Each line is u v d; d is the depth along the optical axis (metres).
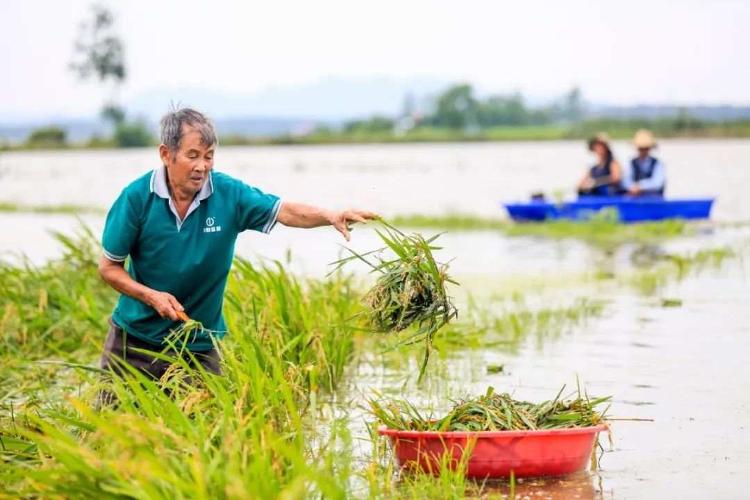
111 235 14.19
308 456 13.95
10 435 14.47
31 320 21.36
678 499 12.81
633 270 32.59
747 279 30.36
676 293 28.06
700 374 19.11
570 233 44.44
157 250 14.30
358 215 14.40
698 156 117.94
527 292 28.42
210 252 14.43
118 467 10.66
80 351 20.66
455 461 13.39
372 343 21.78
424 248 14.41
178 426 12.40
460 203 63.88
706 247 38.44
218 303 14.96
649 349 21.23
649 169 46.53
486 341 22.14
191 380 14.34
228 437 11.37
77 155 178.00
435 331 14.33
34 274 23.39
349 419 16.38
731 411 16.69
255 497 10.28
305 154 163.12
